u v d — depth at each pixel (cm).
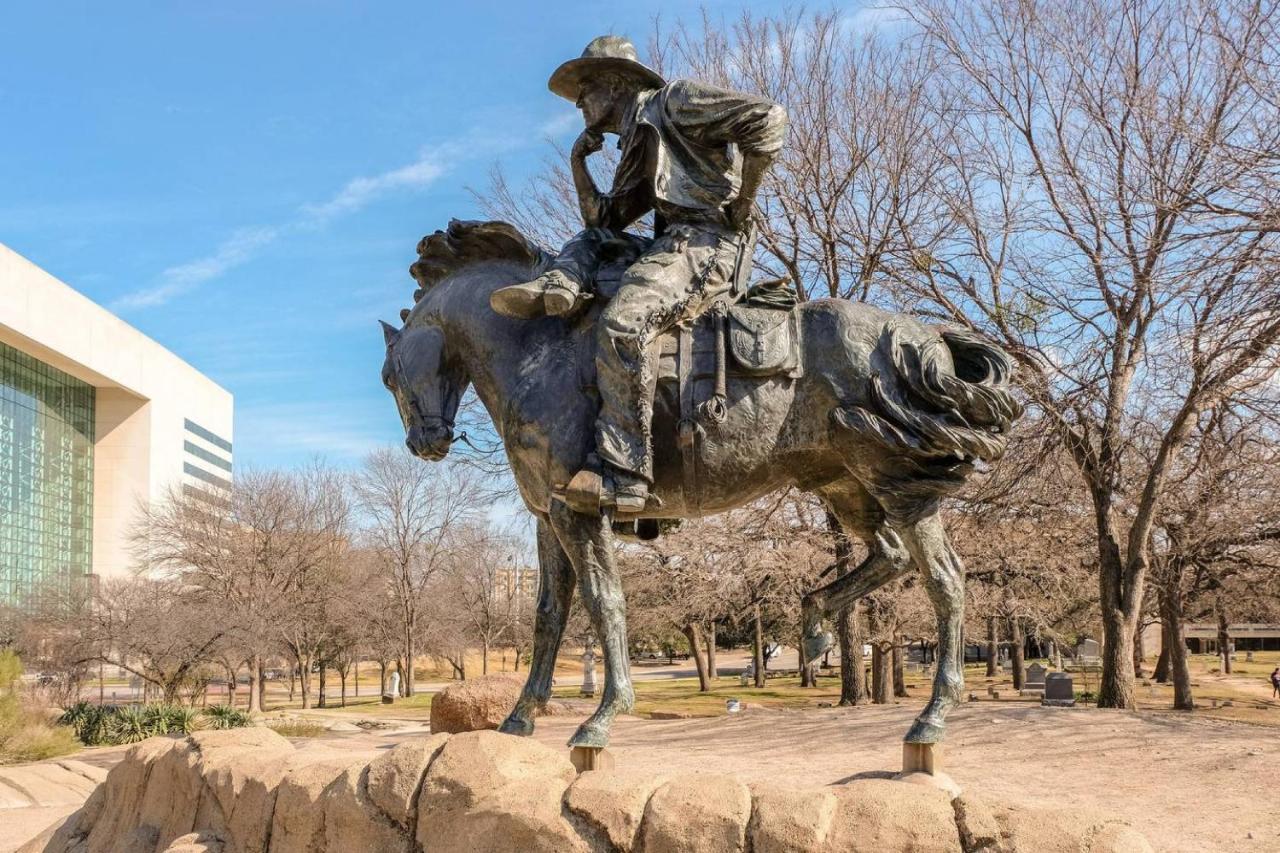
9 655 2262
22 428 6444
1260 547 2059
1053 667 4509
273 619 3381
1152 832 646
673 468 459
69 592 3328
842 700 1994
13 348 6350
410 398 516
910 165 1714
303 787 452
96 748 2292
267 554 3716
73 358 6391
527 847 386
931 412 451
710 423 452
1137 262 1404
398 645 4197
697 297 461
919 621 2503
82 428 7150
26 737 2038
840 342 458
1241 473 1692
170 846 487
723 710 2594
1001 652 6131
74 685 2912
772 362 453
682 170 479
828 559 2039
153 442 7369
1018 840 338
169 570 4156
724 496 466
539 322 489
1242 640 7119
